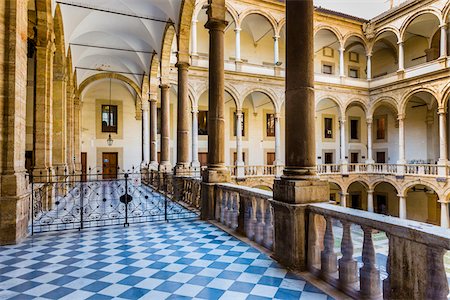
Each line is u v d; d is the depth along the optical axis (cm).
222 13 873
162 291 407
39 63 1106
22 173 687
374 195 3164
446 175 2177
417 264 294
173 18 1349
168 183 1477
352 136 3400
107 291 409
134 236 703
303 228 470
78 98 2422
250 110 2956
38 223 848
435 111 2748
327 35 2897
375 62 3306
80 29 1636
